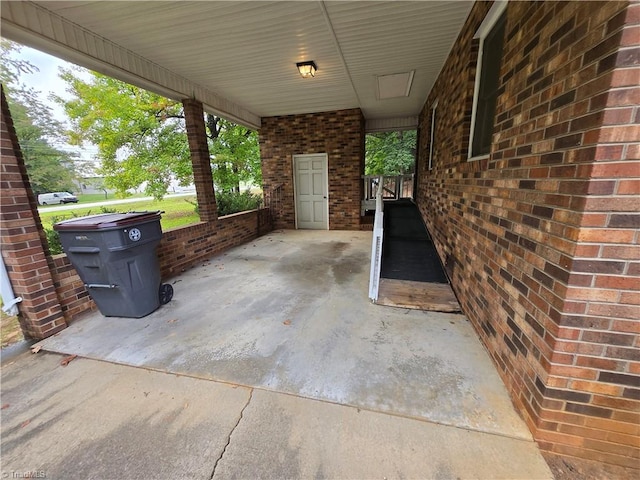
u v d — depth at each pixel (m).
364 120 7.62
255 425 1.52
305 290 3.38
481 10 2.40
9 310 2.31
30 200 2.36
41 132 7.39
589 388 1.24
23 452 1.41
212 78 4.38
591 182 1.06
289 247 5.58
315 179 7.29
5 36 2.44
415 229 5.59
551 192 1.30
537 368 1.37
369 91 5.27
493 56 2.34
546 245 1.33
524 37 1.60
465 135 2.87
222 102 5.44
